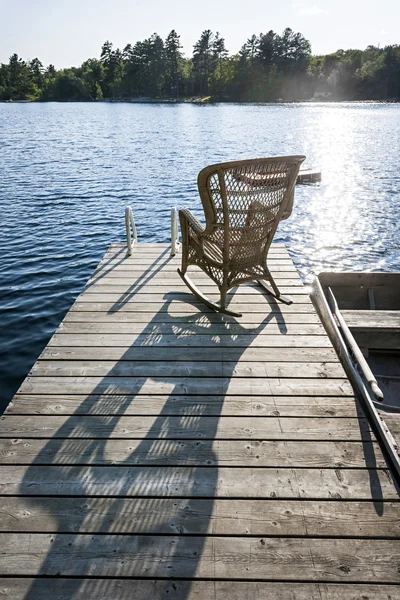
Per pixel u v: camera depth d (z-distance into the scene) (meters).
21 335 4.56
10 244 7.56
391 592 1.30
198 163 17.56
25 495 1.62
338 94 76.94
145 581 1.34
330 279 3.95
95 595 1.30
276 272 3.86
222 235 2.90
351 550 1.43
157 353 2.59
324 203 10.74
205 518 1.54
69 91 91.44
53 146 22.83
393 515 1.55
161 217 9.75
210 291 3.50
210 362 2.50
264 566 1.38
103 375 2.37
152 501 1.60
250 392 2.23
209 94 81.38
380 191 11.90
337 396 2.20
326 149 20.50
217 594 1.30
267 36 72.12
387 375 3.34
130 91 85.62
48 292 5.63
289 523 1.52
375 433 1.94
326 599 1.29
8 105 80.88
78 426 1.98
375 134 26.92
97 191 12.29
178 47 79.62
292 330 2.86
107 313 3.10
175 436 1.92
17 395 2.18
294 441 1.90
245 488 1.66
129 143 24.34
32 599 1.28
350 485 1.67
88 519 1.53
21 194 11.60
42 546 1.44
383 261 7.20
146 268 3.98
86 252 7.23
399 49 72.75
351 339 2.66
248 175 2.65
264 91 74.12
